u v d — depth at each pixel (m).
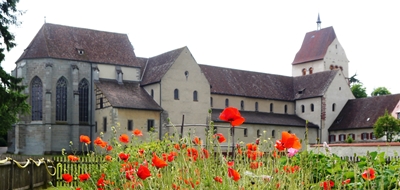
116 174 8.59
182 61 67.44
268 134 72.88
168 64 67.19
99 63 66.94
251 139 70.75
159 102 64.81
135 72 69.56
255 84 80.56
